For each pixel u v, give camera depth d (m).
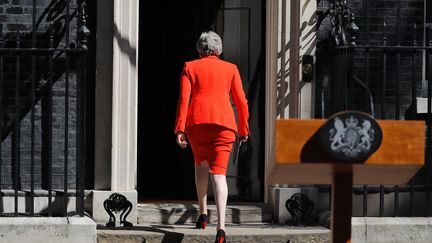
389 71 9.60
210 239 8.46
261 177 9.95
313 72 9.46
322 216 9.27
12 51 8.56
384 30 9.08
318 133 4.70
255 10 9.98
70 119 9.23
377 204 9.51
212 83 8.33
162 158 10.49
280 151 4.70
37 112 9.17
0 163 8.73
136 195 9.20
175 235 8.47
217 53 8.54
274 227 9.12
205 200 8.80
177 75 10.45
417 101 9.59
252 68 9.97
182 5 10.38
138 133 10.59
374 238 8.88
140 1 10.55
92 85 9.26
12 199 9.08
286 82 9.46
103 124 9.21
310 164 4.76
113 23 9.19
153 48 10.54
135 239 8.47
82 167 8.52
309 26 9.45
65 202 8.63
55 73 9.18
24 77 9.16
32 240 8.37
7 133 9.14
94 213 9.11
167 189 10.46
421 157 4.77
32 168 8.66
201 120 8.20
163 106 10.50
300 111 9.45
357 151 4.70
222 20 10.11
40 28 9.22
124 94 9.23
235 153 9.34
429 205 9.59
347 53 9.01
